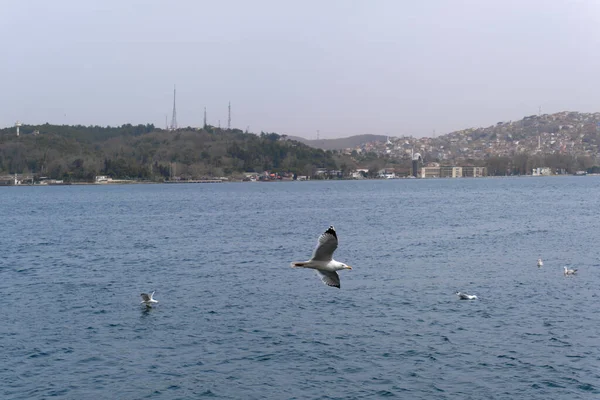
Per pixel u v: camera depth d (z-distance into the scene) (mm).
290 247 69312
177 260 60656
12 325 37219
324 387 28266
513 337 33969
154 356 32031
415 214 113750
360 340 33781
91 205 162125
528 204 137625
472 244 69500
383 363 30672
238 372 29938
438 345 32875
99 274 53531
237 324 36812
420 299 42062
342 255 61719
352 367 30266
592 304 40531
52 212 138000
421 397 27219
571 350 31969
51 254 67000
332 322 36938
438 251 64062
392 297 42688
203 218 113250
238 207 144375
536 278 48906
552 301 41406
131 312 39844
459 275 50250
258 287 46281
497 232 81188
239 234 83375
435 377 29062
